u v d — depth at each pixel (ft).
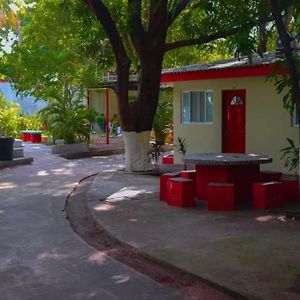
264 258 21.17
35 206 34.27
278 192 31.42
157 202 33.88
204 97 53.57
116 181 43.55
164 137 73.51
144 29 48.44
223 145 52.08
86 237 26.07
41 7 70.90
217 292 17.94
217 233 25.50
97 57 53.42
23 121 94.94
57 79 76.43
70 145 70.85
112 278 19.54
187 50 68.59
